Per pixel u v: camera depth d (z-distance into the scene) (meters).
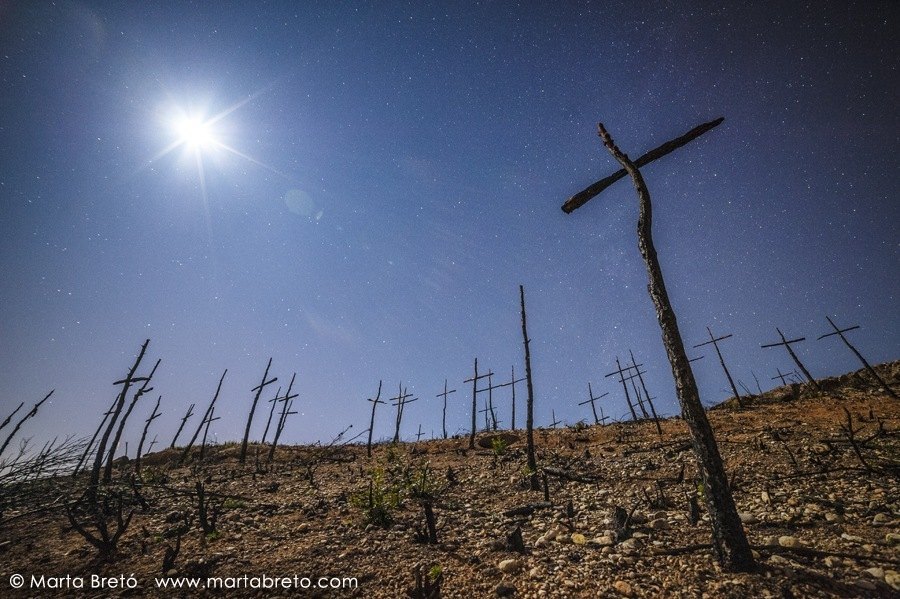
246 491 12.66
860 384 22.08
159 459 24.91
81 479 14.38
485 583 4.94
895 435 10.77
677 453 12.27
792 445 11.20
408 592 4.37
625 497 8.45
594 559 5.19
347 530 7.72
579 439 18.92
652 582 4.35
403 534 7.26
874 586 3.75
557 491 9.90
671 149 6.15
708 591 3.98
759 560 4.55
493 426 30.09
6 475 11.08
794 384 24.84
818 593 3.72
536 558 5.50
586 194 6.61
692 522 6.07
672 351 4.97
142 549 7.09
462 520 7.99
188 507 10.54
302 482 14.14
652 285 5.32
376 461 18.94
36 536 8.62
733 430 15.31
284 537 7.52
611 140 6.33
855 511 5.90
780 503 6.70
